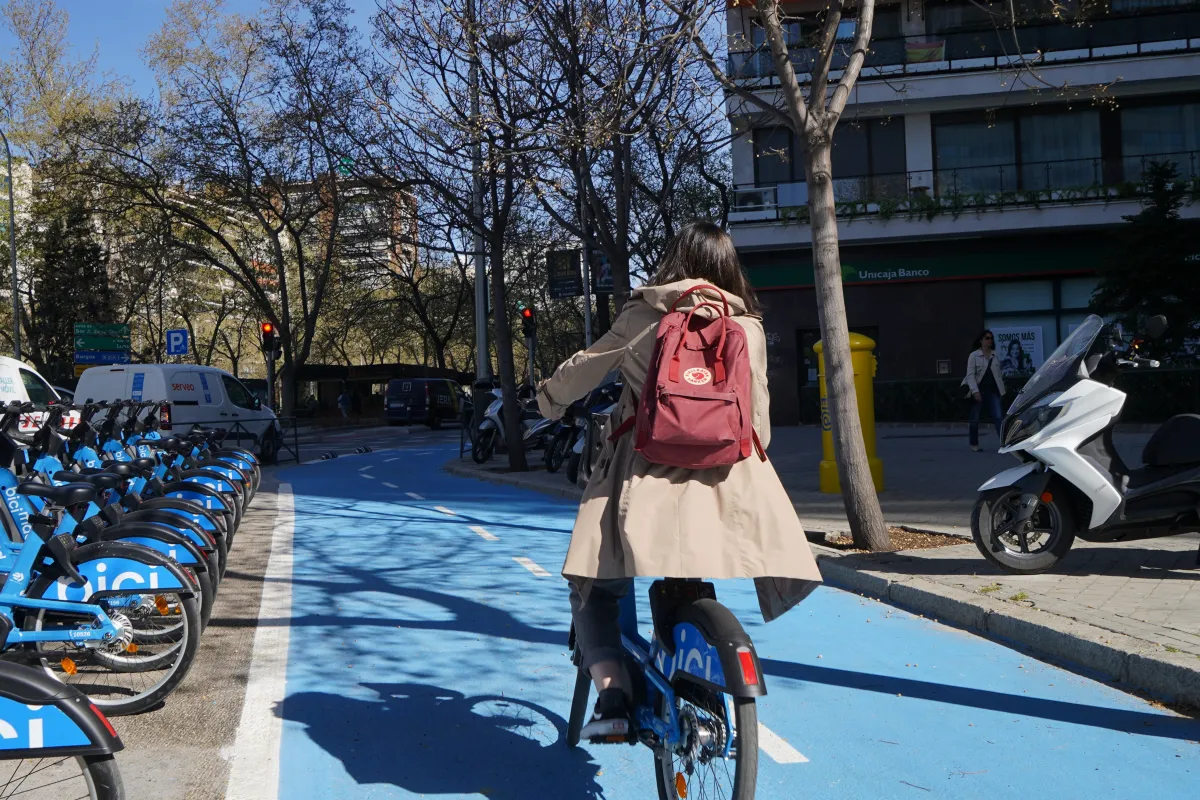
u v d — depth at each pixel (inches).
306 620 265.6
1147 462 272.1
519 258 1590.8
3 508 197.0
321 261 1673.2
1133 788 151.1
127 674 194.2
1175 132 1080.8
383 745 173.9
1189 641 203.5
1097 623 220.5
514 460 689.0
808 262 1104.2
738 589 297.3
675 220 1243.2
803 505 431.5
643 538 120.4
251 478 445.1
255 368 2674.7
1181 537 322.3
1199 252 896.9
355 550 377.4
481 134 556.1
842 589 293.7
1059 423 267.7
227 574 331.0
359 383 2066.9
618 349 131.5
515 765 164.4
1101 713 183.2
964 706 189.3
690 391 120.5
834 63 1032.8
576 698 167.8
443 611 274.4
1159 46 1032.8
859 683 204.5
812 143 331.0
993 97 1061.1
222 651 235.3
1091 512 267.4
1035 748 167.8
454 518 468.4
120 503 271.0
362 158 668.1
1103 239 1058.7
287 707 194.5
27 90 1466.5
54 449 225.3
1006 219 1054.4
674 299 127.7
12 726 112.0
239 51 1331.2
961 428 959.0
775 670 214.7
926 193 1072.2
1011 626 231.1
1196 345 900.0
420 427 1807.3
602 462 132.2
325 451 1081.4
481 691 203.5
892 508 419.8
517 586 307.0
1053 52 1048.8
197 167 1341.0
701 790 126.0
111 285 1675.7
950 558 305.9
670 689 128.7
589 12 503.5
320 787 156.3
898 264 1099.3
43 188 1514.5
